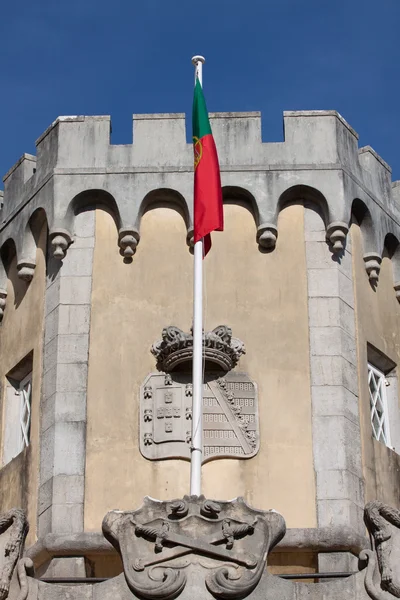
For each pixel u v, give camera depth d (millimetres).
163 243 26719
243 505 21844
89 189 26859
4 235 28188
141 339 25984
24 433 26750
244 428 25234
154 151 27250
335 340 26031
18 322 27516
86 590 21641
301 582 22484
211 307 26219
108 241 26766
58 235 26625
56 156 27391
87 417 25422
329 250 26719
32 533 24969
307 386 25672
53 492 24891
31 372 27062
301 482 24938
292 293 26375
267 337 26016
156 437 25141
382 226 27688
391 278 28109
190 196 26781
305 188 26906
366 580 21547
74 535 24266
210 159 25422
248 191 26797
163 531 21609
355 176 27453
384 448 26172
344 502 24766
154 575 21438
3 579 21641
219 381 25500
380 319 27375
